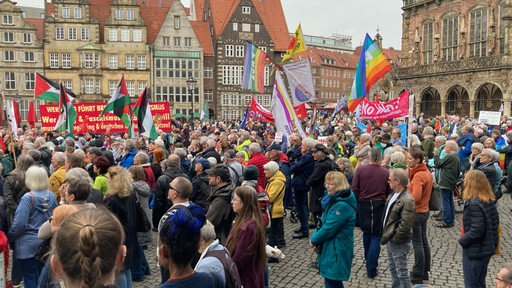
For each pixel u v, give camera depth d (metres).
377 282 9.72
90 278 2.84
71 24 64.38
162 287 3.90
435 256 11.44
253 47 20.45
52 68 63.91
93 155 11.75
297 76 17.20
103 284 2.92
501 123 32.38
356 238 13.34
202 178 10.20
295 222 15.20
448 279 9.85
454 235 13.38
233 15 73.75
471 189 7.54
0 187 10.55
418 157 9.26
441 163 14.11
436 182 14.50
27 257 7.66
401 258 8.17
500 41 53.31
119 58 66.38
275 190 11.44
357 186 9.80
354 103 17.44
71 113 18.58
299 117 19.41
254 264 6.36
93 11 67.75
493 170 12.13
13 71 62.88
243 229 6.33
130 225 7.88
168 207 10.78
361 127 24.61
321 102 121.75
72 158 9.62
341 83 133.38
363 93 17.22
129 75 66.88
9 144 16.97
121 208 7.80
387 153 12.56
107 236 2.92
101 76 65.56
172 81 68.81
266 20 78.19
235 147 18.45
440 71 58.47
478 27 56.09
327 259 7.67
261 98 75.50
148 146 17.66
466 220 7.54
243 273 6.31
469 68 54.38
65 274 2.90
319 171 11.62
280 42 77.19
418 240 9.18
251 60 20.52
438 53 61.56
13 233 7.54
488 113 28.73
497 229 7.52
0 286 6.98
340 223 7.52
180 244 3.90
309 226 14.36
